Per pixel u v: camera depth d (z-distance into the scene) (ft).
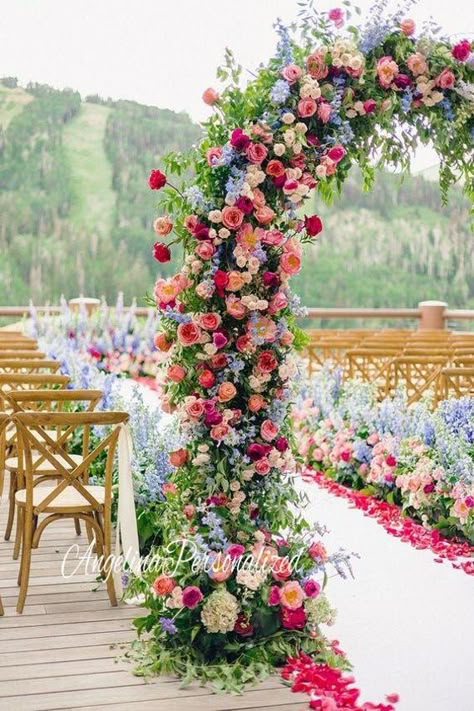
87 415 12.90
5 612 12.74
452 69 12.11
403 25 11.85
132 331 40.75
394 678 10.85
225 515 11.62
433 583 14.25
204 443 11.71
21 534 15.16
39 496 13.64
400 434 19.58
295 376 12.21
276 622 11.40
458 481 16.42
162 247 11.76
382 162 12.64
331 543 16.34
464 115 12.31
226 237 11.30
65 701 10.01
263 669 10.77
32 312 38.73
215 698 10.18
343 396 23.80
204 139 11.78
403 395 21.65
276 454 11.69
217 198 11.51
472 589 13.98
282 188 11.48
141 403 17.42
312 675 10.53
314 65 11.56
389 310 44.21
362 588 13.99
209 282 11.35
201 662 10.99
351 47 11.59
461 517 15.92
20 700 10.01
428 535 16.66
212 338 11.55
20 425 12.65
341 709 9.84
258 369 11.59
